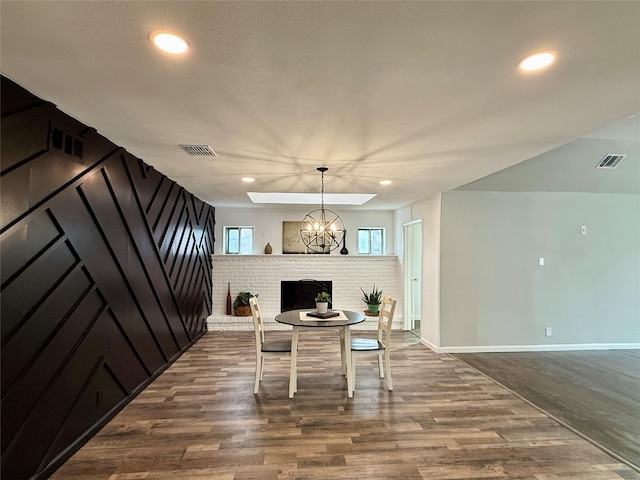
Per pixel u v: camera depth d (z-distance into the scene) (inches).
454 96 77.6
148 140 108.7
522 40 56.7
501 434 105.7
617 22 51.9
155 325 149.6
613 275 202.4
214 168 143.3
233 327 247.8
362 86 72.8
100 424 105.9
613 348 201.2
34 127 77.9
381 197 215.5
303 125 95.1
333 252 275.6
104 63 64.0
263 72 67.1
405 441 101.1
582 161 177.6
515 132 100.1
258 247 271.0
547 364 173.0
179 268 182.2
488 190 196.4
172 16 50.6
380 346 144.1
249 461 91.0
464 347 194.2
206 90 74.7
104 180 107.4
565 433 106.9
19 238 74.5
